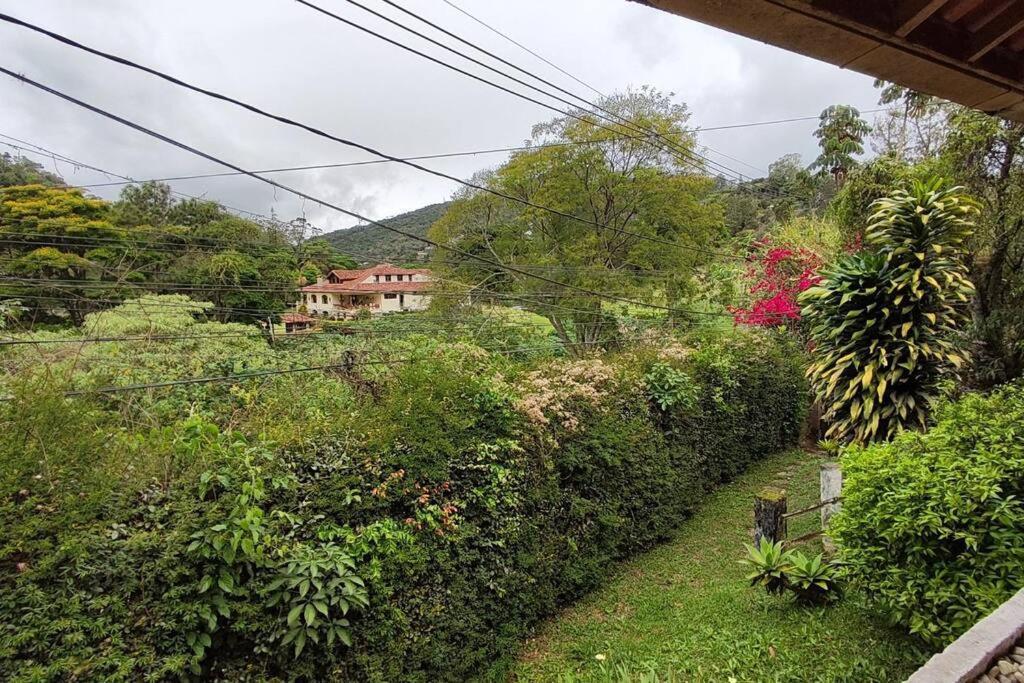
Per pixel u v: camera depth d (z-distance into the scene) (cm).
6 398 262
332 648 296
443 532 367
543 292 1083
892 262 491
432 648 348
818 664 294
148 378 592
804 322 988
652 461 582
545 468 455
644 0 155
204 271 966
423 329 953
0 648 204
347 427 360
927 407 469
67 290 780
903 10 167
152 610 240
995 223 643
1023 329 644
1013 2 174
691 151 1120
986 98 224
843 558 321
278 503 300
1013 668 195
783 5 154
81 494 245
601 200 1213
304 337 871
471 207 1298
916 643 292
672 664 337
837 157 2106
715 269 1214
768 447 852
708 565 522
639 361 671
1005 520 247
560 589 463
